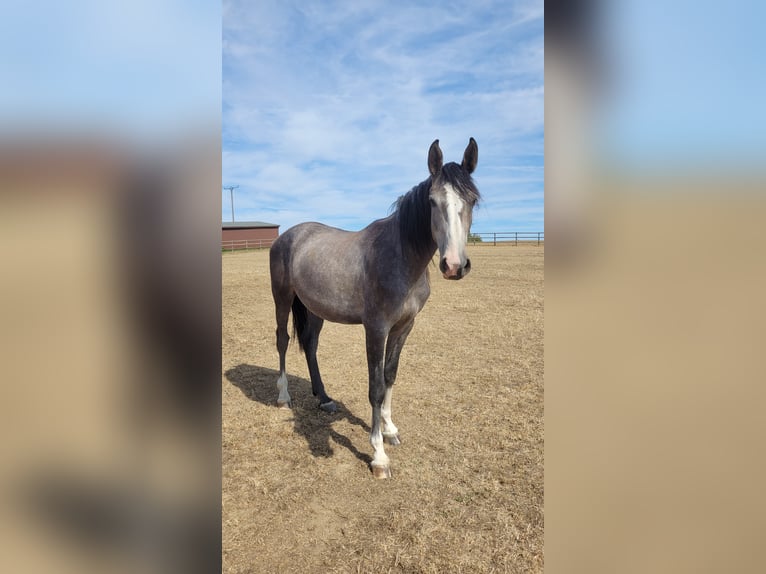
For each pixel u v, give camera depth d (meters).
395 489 2.45
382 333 2.66
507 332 5.91
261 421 3.34
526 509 2.25
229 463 2.73
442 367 4.52
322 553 1.96
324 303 3.06
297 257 3.33
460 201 2.19
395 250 2.59
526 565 1.87
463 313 7.14
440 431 3.13
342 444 2.99
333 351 5.38
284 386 3.64
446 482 2.51
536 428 3.14
